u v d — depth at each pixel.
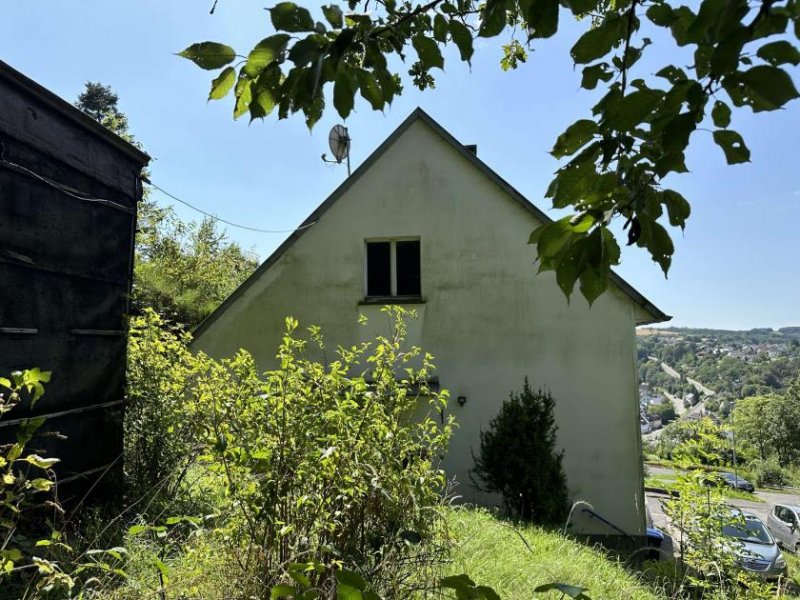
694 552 4.98
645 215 1.33
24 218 4.62
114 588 2.80
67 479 4.91
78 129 5.28
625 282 9.42
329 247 10.40
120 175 5.96
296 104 1.32
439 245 10.17
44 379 2.34
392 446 3.14
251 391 3.18
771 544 10.91
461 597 1.20
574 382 9.54
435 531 3.12
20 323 4.55
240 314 10.40
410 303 10.07
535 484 8.30
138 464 5.78
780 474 36.75
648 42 1.37
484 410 9.63
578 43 1.28
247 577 2.59
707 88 1.06
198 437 3.05
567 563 5.07
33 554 3.44
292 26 1.26
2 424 4.23
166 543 3.06
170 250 17.19
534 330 9.74
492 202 10.15
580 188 1.30
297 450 2.88
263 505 2.72
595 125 1.25
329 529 2.71
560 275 1.33
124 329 5.96
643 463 9.23
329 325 10.17
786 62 0.98
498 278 9.96
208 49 1.32
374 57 1.51
